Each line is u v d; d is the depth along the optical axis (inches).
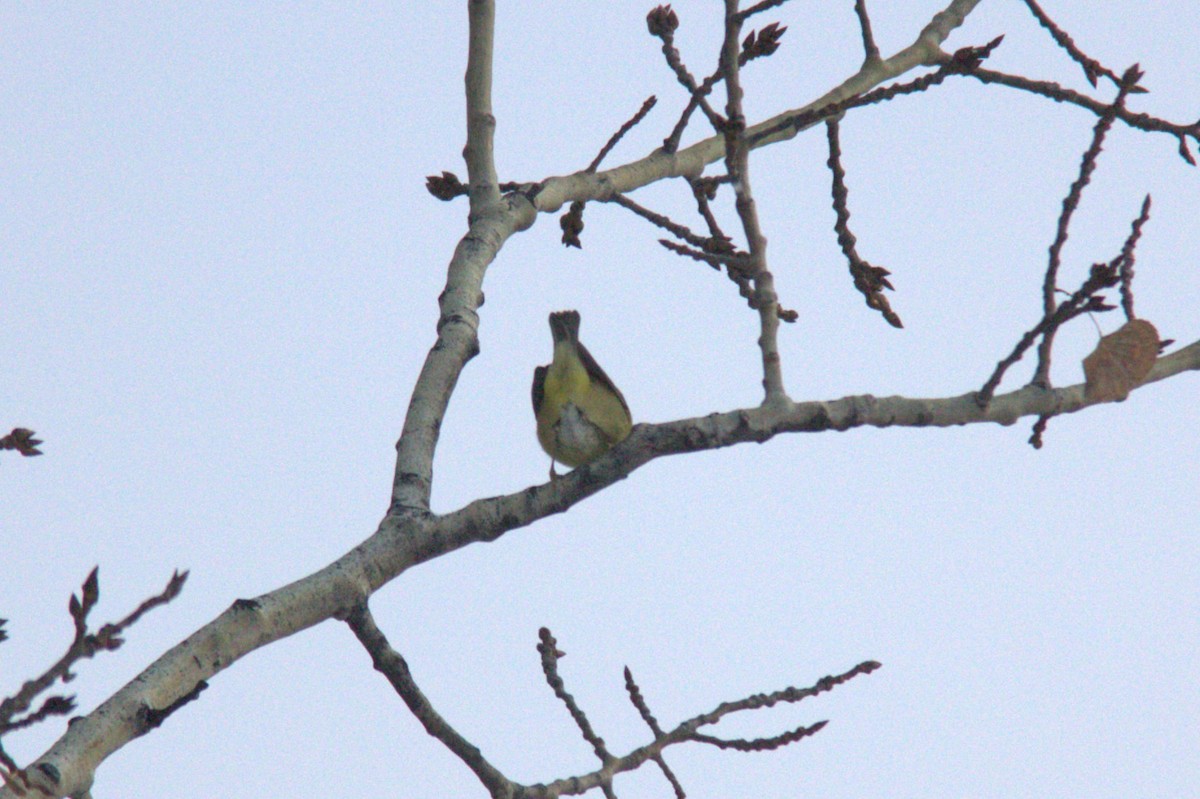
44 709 262.8
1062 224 367.9
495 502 359.9
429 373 408.2
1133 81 365.4
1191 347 391.5
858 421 361.1
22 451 280.2
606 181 524.1
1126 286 384.8
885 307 474.3
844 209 474.0
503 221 479.8
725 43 385.4
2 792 262.8
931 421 365.4
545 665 399.9
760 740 399.2
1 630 260.4
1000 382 366.6
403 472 375.6
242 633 323.0
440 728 359.3
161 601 270.2
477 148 496.1
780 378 363.6
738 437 357.4
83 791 283.7
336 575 341.4
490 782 366.0
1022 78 538.0
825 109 466.6
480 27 499.5
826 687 405.7
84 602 266.7
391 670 349.7
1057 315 357.1
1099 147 367.9
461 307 435.5
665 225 525.3
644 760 391.5
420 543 355.9
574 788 381.7
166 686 305.7
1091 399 378.0
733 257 420.2
